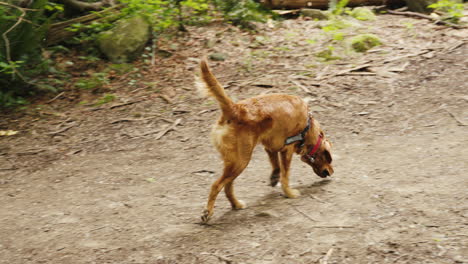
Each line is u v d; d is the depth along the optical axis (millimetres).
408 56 8789
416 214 4090
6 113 8336
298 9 12328
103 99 8531
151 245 4070
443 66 8148
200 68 4094
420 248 3541
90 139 7094
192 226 4367
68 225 4598
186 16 11922
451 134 5902
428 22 10883
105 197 5199
